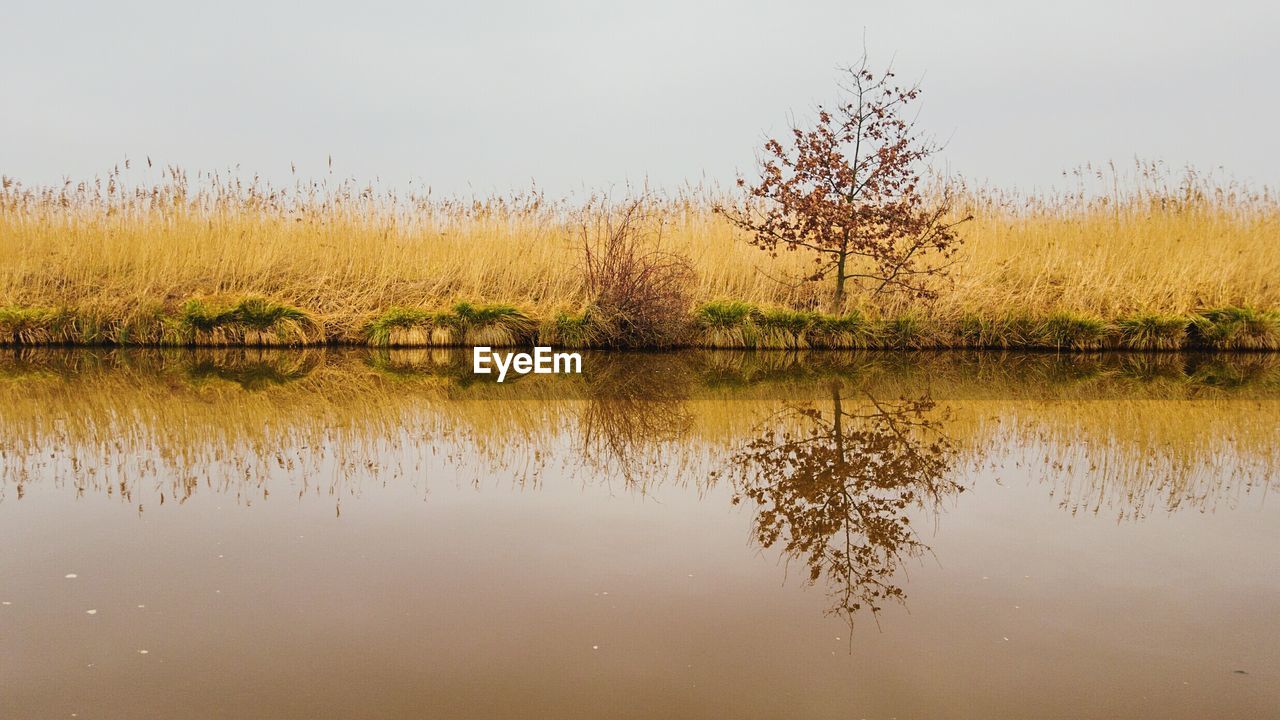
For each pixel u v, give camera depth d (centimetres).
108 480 481
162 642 281
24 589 325
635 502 447
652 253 1271
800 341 1180
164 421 652
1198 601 320
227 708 239
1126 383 881
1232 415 693
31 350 1105
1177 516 425
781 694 250
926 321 1184
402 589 327
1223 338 1181
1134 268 1302
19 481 477
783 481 489
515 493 462
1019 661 271
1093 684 256
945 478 495
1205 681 259
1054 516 424
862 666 267
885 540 388
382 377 915
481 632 290
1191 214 1423
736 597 322
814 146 1135
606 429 638
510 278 1323
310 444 579
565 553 369
